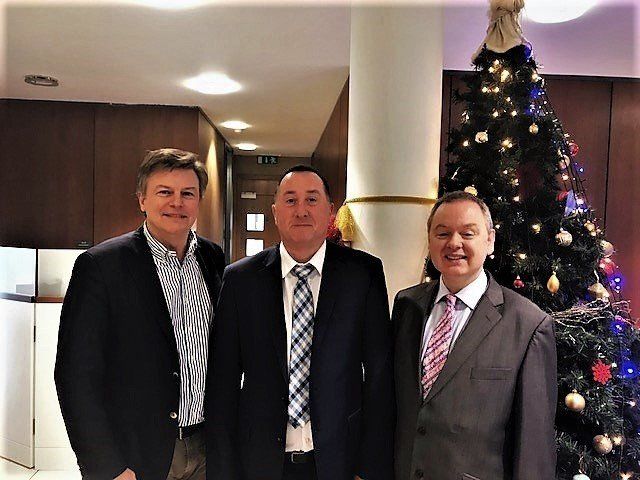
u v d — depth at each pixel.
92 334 1.43
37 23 2.49
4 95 3.91
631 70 3.05
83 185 4.12
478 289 1.44
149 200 1.55
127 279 1.49
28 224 4.10
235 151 6.72
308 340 1.47
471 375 1.32
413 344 1.46
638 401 1.84
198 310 1.62
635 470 1.81
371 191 2.18
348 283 1.49
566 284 1.96
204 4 2.27
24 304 3.07
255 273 1.51
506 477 1.29
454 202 1.43
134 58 3.00
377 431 1.45
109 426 1.42
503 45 2.05
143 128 4.13
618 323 1.91
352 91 2.28
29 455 3.05
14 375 3.13
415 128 2.15
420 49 2.14
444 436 1.31
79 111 4.09
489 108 2.05
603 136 3.21
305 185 1.46
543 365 1.31
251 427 1.44
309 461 1.45
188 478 1.60
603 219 3.22
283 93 3.71
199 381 1.59
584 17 2.37
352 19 2.27
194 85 3.55
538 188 2.04
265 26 2.50
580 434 1.82
